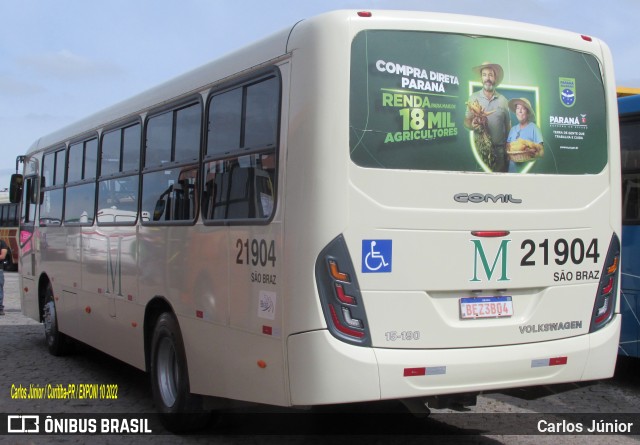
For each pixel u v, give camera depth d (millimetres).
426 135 4840
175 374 6445
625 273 7660
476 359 4859
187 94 6309
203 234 5832
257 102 5246
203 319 5801
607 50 5617
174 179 6473
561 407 7281
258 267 5062
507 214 5035
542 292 5180
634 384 8312
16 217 33031
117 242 7672
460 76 4977
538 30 5297
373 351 4625
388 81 4766
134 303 7191
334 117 4617
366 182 4656
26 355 10359
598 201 5445
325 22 4707
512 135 5113
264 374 4980
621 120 7773
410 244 4738
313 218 4602
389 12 4844
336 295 4562
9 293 20578
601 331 5438
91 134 8727
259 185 5133
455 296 4887
